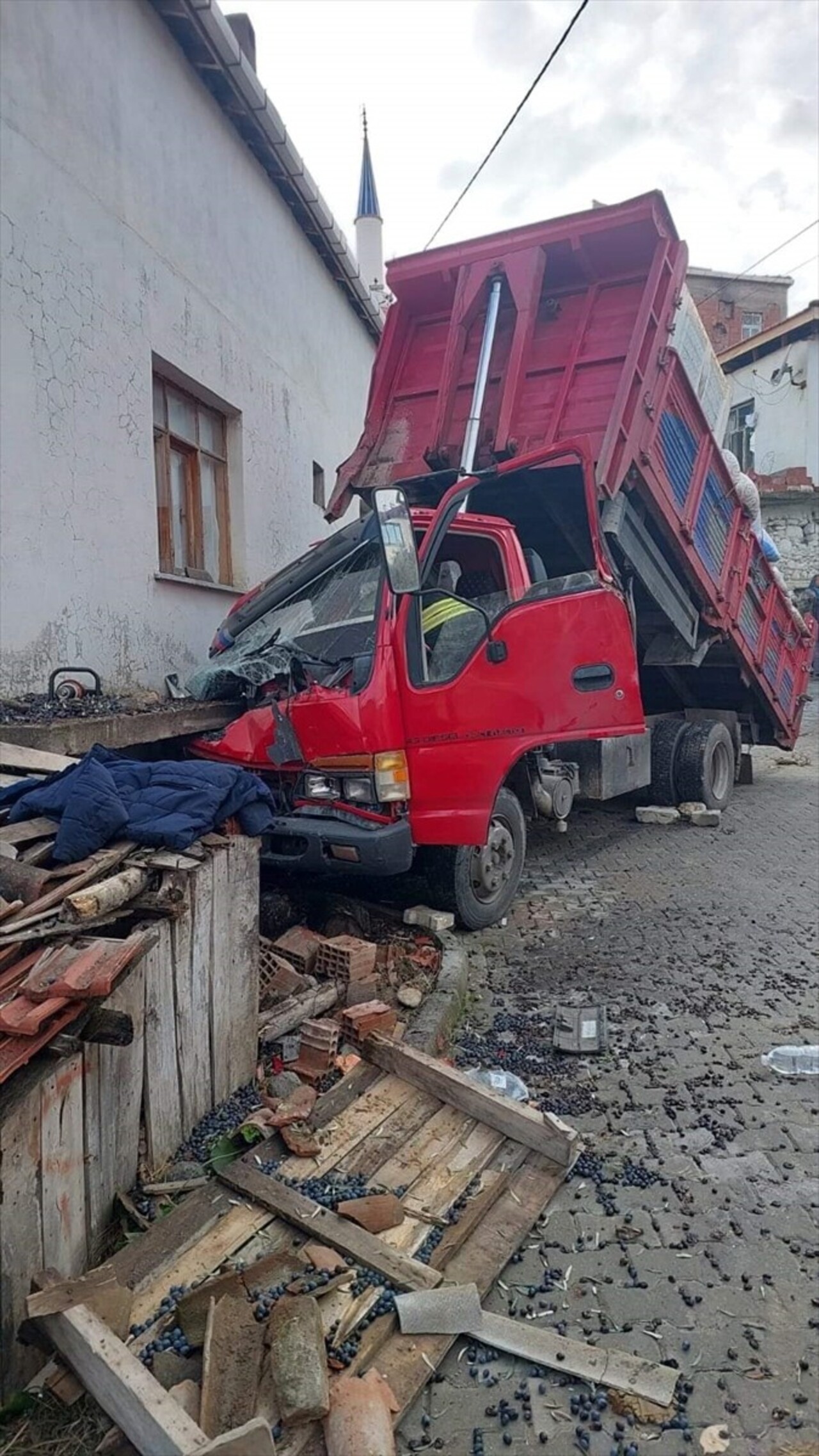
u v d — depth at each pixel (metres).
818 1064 3.78
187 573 7.40
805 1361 2.27
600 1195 2.94
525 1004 4.41
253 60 8.77
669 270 5.97
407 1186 2.83
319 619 5.33
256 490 8.56
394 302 6.72
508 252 6.15
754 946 5.19
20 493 5.02
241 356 8.14
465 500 5.30
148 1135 2.80
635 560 6.57
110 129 5.89
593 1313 2.44
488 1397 2.18
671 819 8.49
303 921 4.91
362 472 6.63
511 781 5.83
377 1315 2.32
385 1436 1.93
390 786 4.57
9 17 4.84
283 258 9.26
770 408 22.47
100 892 2.60
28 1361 2.12
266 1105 3.22
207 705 5.72
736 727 9.57
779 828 8.33
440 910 5.23
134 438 6.23
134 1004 2.68
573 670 5.41
